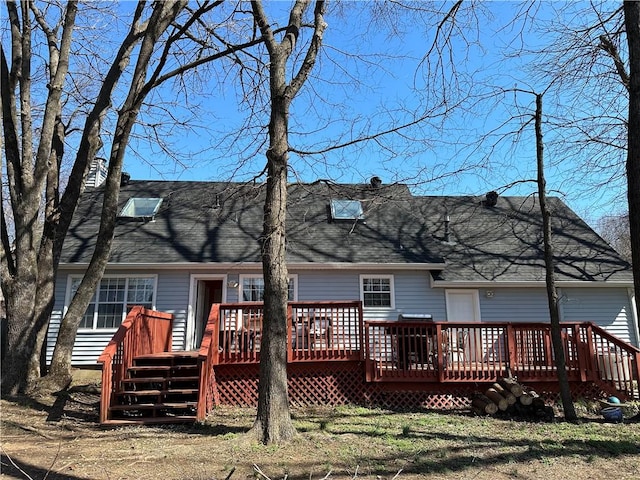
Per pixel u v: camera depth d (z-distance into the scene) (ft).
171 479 15.16
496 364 31.42
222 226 47.85
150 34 32.22
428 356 30.63
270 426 19.49
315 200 52.26
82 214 48.52
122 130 32.91
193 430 22.29
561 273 45.06
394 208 53.01
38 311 30.58
